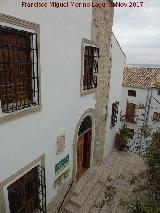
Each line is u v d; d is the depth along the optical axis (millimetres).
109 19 8734
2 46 4129
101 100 9477
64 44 5926
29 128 5086
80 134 8461
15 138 4688
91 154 9844
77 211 7523
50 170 6340
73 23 6188
